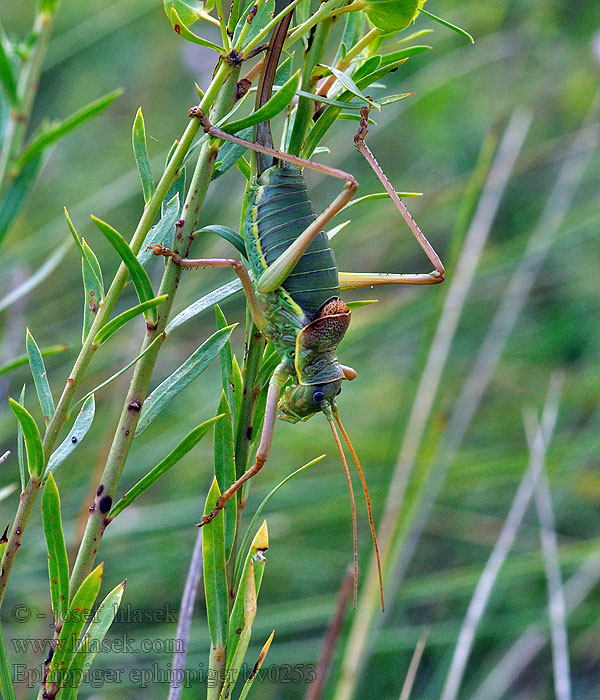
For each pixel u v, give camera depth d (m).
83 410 0.58
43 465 0.58
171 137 0.98
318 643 0.67
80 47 0.79
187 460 0.78
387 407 0.83
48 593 0.67
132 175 0.77
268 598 0.71
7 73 0.61
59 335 0.79
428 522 0.80
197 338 0.82
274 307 0.61
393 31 0.59
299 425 0.82
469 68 0.93
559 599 0.65
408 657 0.69
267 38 0.59
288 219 0.60
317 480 0.72
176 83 1.04
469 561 0.79
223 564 0.59
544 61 1.01
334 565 0.73
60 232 0.74
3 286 0.69
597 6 1.02
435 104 1.00
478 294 0.89
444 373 0.85
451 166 0.99
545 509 0.66
